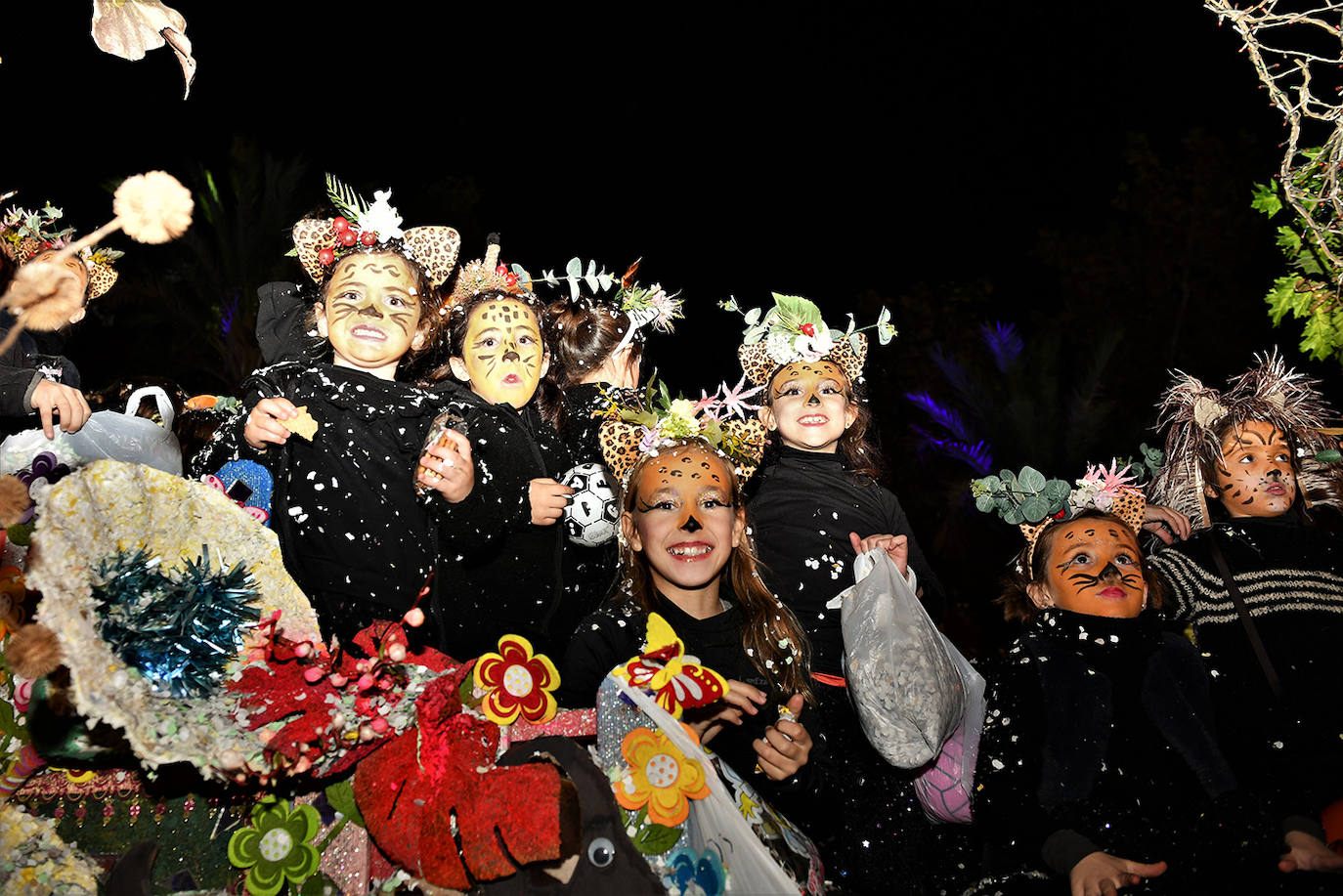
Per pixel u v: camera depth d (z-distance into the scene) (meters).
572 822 2.57
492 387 3.57
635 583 3.31
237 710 2.53
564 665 3.16
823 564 3.76
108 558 2.49
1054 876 3.12
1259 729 3.41
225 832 2.67
